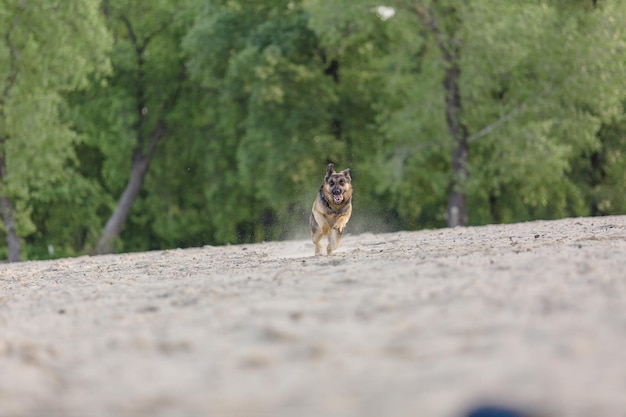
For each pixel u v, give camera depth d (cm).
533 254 1083
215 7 4431
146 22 4934
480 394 423
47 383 536
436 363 509
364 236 2264
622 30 3731
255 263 1364
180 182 5084
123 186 5225
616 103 3959
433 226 4572
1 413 459
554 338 547
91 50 3938
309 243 2078
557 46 3728
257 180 4453
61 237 4869
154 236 5288
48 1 3766
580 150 4003
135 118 4762
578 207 4294
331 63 4375
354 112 4375
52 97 3772
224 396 466
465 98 3762
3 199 3934
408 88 3853
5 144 3766
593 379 446
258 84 4172
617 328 565
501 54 3588
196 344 623
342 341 595
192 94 4972
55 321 815
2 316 888
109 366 576
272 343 608
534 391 426
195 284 1041
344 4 3756
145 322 754
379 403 426
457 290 778
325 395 454
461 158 3844
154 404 457
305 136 4234
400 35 4066
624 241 1262
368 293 807
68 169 4422
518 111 3753
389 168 3806
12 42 3784
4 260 4619
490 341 553
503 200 4359
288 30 4256
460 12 3612
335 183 1445
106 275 1389
